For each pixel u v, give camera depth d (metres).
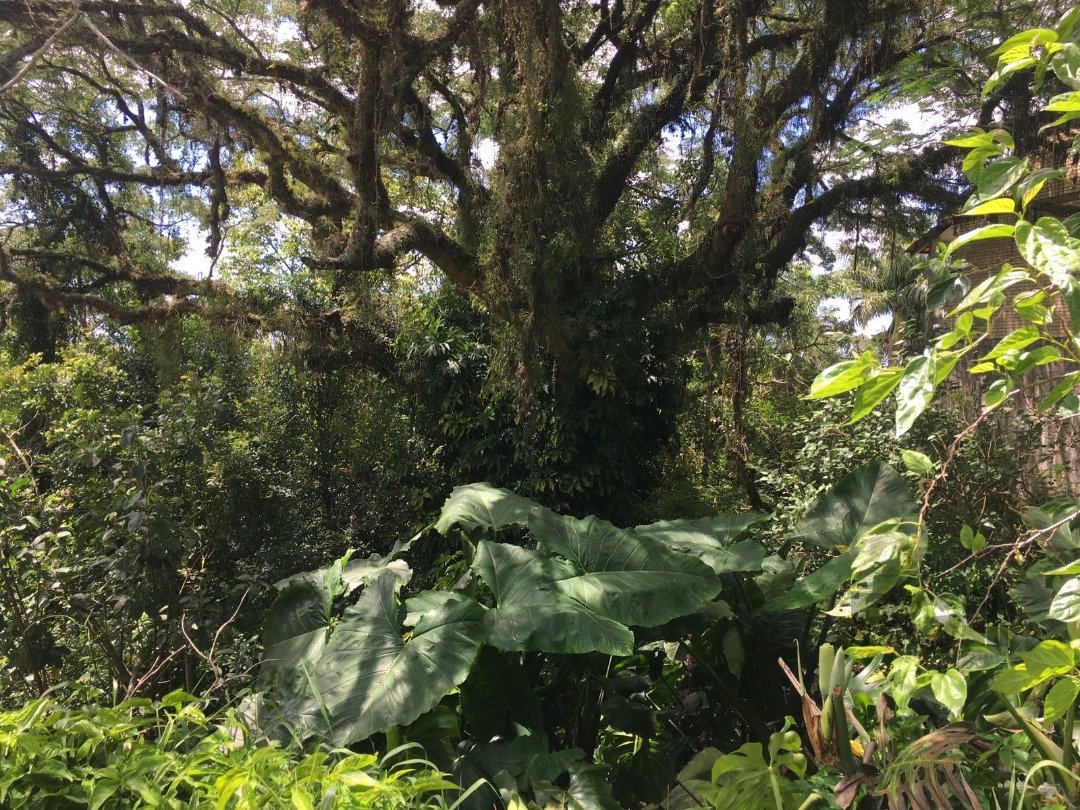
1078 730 1.83
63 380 7.62
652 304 7.95
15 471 4.52
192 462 5.45
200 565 5.80
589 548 3.24
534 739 2.71
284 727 2.47
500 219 7.05
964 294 1.52
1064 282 1.15
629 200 8.80
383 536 9.12
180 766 1.61
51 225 12.95
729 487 8.04
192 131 9.69
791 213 8.74
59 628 4.31
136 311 10.50
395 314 10.15
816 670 3.25
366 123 7.52
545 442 8.16
